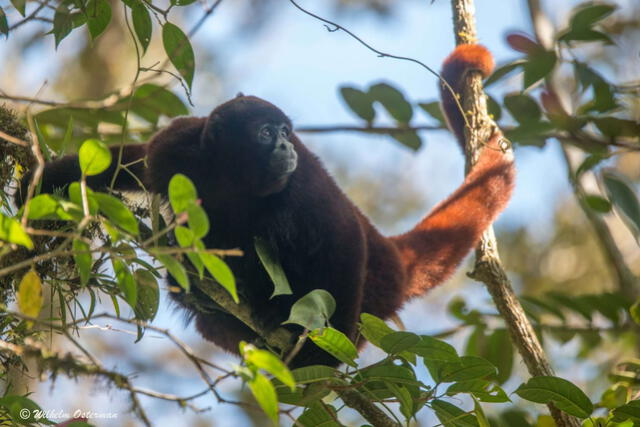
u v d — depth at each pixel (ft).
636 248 59.21
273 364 17.60
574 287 63.98
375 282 35.81
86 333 66.49
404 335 22.67
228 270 18.79
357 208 37.68
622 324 37.55
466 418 24.76
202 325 37.70
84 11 25.85
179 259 19.25
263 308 33.60
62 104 23.29
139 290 24.08
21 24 25.35
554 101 39.32
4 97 22.07
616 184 34.68
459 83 36.70
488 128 36.37
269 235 34.45
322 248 33.37
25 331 26.27
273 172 33.91
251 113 34.86
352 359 23.36
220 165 34.45
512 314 30.63
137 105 38.14
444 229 38.63
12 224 18.62
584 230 66.13
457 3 37.83
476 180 38.60
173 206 19.04
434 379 24.04
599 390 49.60
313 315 23.20
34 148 20.29
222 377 18.88
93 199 19.81
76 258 19.99
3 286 26.81
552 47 36.22
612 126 37.01
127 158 34.50
